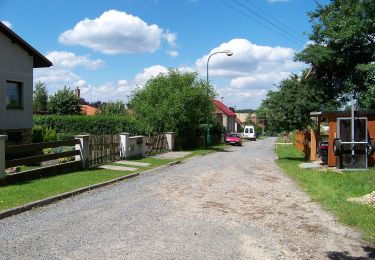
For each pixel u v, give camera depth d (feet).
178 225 26.89
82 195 38.14
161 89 118.52
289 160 84.69
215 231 25.58
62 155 50.52
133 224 26.91
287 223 28.07
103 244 22.38
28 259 19.77
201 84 124.57
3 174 39.34
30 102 71.72
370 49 68.23
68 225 26.45
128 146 74.23
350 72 73.51
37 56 73.00
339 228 26.76
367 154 58.65
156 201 35.47
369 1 60.64
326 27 72.18
